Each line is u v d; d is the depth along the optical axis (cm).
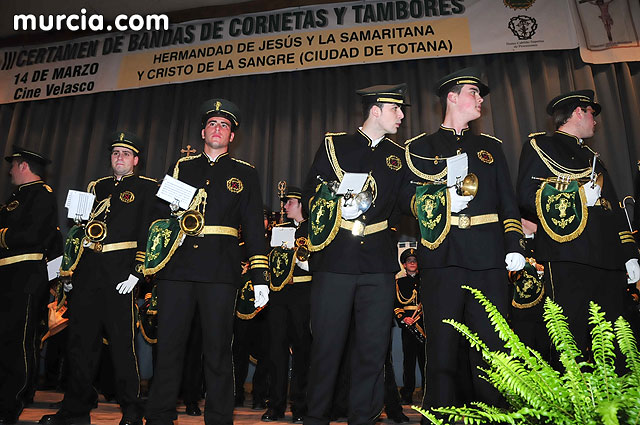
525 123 671
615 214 289
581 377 93
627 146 654
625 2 669
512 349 97
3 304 329
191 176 298
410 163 282
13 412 322
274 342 408
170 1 781
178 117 766
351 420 252
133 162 362
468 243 258
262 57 731
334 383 255
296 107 733
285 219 491
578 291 272
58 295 434
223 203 291
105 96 802
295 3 741
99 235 328
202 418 393
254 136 730
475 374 253
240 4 760
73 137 793
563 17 672
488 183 271
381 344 256
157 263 275
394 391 388
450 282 257
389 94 279
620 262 279
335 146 280
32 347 333
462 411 98
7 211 344
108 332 324
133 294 334
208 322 278
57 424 314
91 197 338
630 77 669
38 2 809
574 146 300
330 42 717
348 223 261
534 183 293
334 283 258
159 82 755
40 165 366
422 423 251
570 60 683
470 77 287
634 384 90
